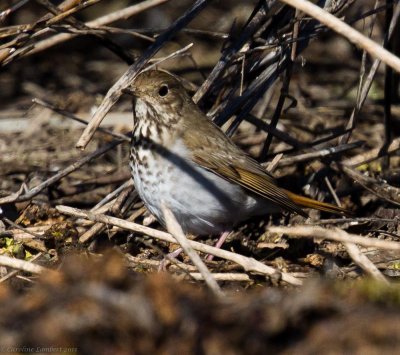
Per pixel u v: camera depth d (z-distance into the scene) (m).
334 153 12.73
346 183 13.42
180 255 11.30
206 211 11.16
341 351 7.29
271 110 16.20
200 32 12.78
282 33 12.27
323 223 11.35
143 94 10.94
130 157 11.21
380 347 7.25
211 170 11.16
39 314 7.82
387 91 13.65
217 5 19.34
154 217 11.76
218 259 11.46
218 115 12.33
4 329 7.77
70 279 8.06
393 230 11.86
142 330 7.56
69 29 12.26
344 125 15.69
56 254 10.62
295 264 11.03
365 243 9.19
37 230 11.40
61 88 17.94
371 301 7.93
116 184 13.72
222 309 7.71
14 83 18.19
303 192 13.35
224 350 7.45
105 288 7.81
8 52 11.94
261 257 11.65
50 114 16.34
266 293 7.98
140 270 10.20
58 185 13.59
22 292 9.07
